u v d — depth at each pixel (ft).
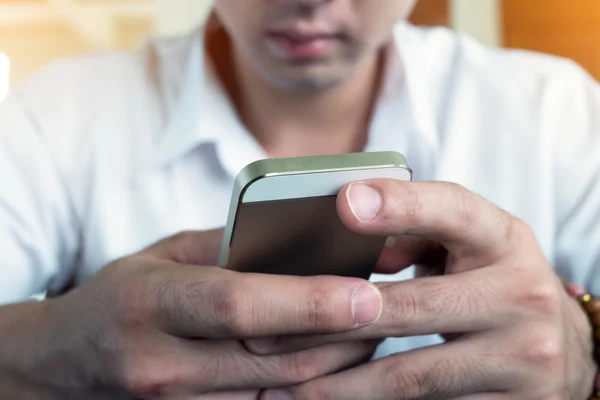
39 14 2.58
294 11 1.07
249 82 1.38
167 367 0.86
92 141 1.39
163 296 0.84
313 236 0.86
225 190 1.38
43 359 0.93
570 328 1.02
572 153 1.49
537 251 0.94
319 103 1.37
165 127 1.42
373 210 0.80
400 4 1.11
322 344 0.88
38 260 1.33
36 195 1.33
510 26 2.55
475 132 1.51
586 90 1.58
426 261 1.02
